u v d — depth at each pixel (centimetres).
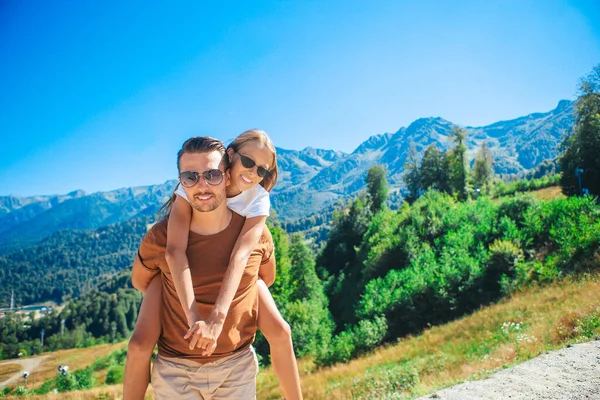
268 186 238
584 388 409
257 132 225
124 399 211
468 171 8438
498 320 1645
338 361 2309
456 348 1440
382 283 3175
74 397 2564
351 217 8306
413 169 9350
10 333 16950
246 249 202
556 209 2873
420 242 3794
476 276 2516
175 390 204
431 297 2567
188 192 193
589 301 1270
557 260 2248
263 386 1834
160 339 215
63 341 14900
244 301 211
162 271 208
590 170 4659
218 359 207
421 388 820
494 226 3177
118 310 17225
